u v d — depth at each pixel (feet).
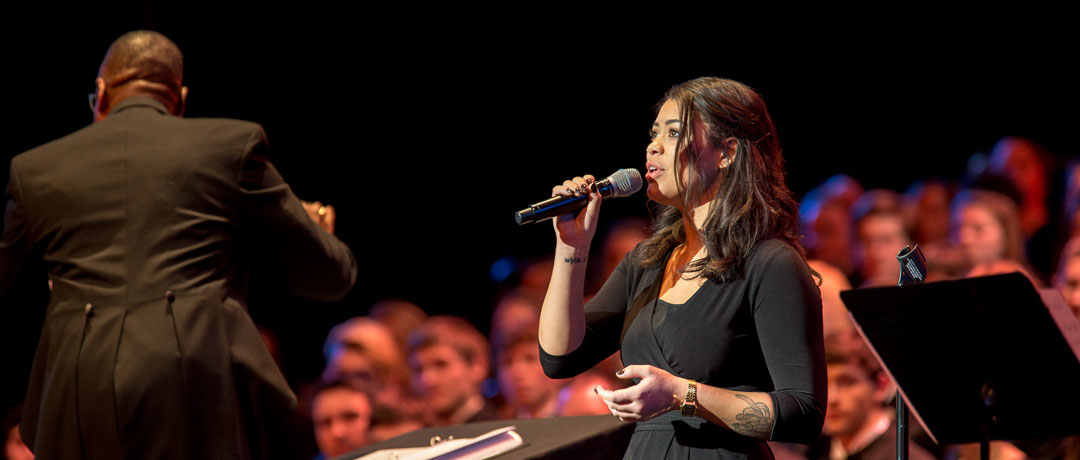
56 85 16.72
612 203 20.72
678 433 5.88
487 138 21.86
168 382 6.86
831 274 10.96
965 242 12.42
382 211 21.76
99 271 7.08
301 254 7.54
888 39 19.72
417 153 21.65
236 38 19.12
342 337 12.78
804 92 20.29
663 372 5.46
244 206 7.34
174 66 8.09
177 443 6.82
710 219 6.01
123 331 6.93
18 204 7.42
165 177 7.19
